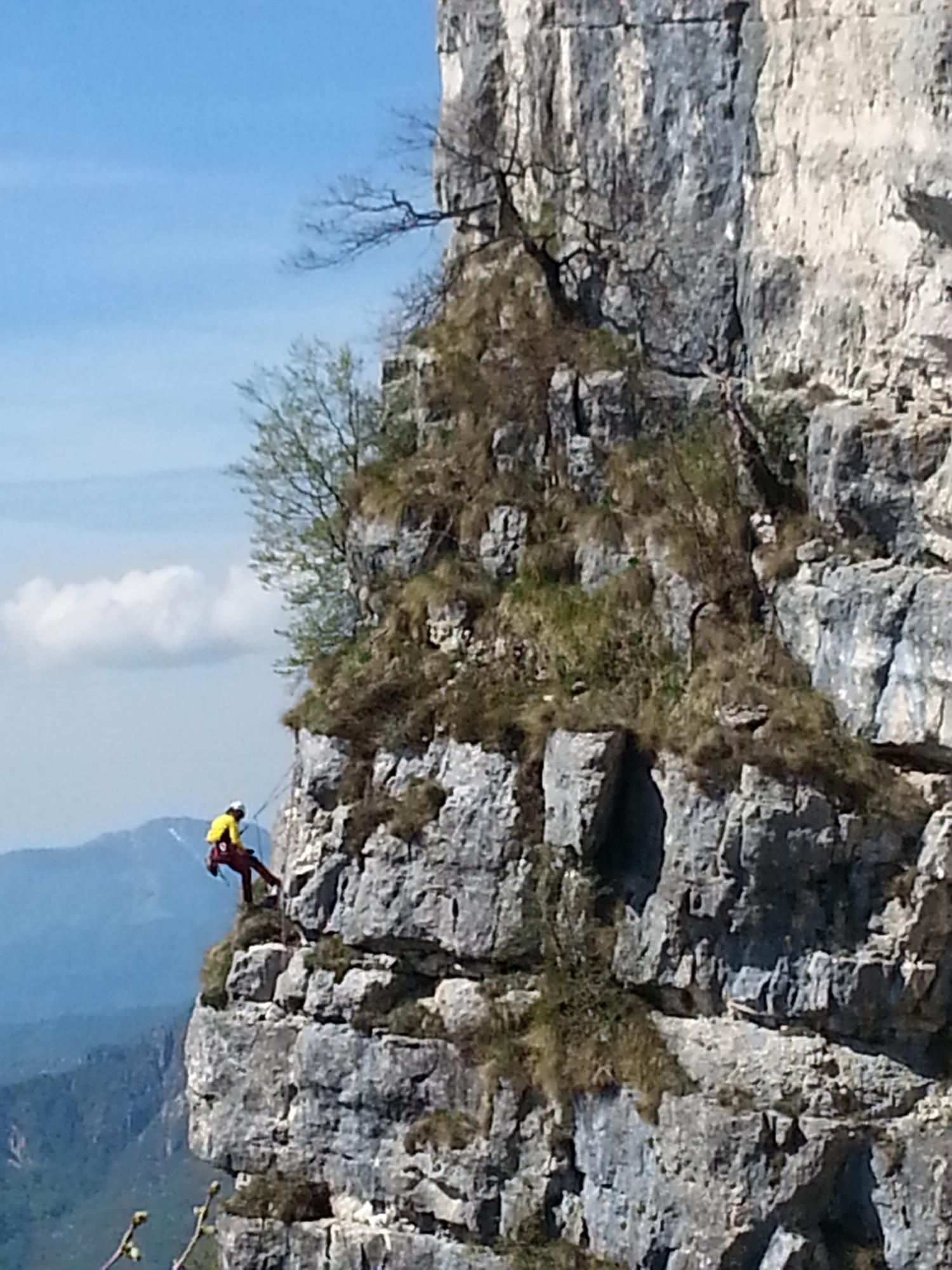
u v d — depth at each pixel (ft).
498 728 108.58
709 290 114.52
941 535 100.27
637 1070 102.01
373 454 135.44
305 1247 112.37
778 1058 99.60
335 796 113.91
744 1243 98.73
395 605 117.60
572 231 122.31
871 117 103.81
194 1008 119.24
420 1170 108.68
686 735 101.45
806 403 108.06
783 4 109.60
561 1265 103.35
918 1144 97.40
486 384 120.67
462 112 130.52
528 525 115.96
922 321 101.71
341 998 111.65
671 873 101.60
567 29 121.49
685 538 108.78
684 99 115.44
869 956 97.71
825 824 98.07
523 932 106.63
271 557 140.87
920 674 98.99
